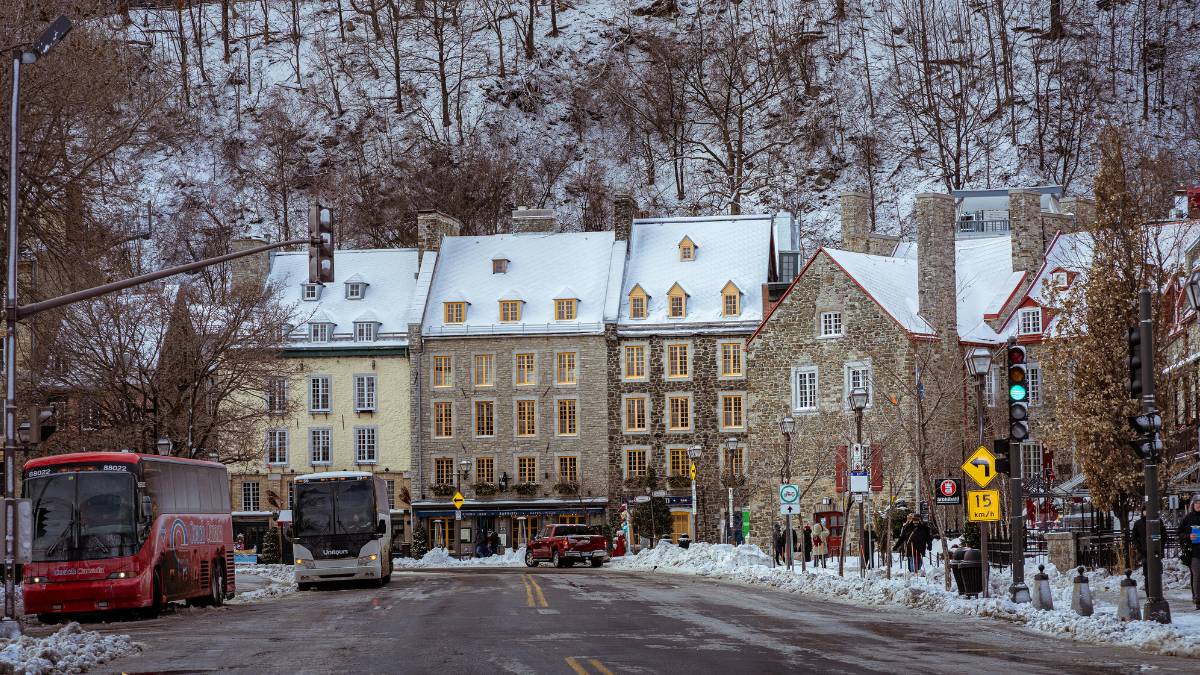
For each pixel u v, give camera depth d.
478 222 108.44
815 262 58.72
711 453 65.75
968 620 22.77
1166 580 30.12
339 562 38.78
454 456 68.12
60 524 26.55
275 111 125.94
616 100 129.25
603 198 115.19
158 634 22.22
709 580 39.44
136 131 35.38
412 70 135.75
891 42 133.75
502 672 14.77
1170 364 35.22
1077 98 120.50
